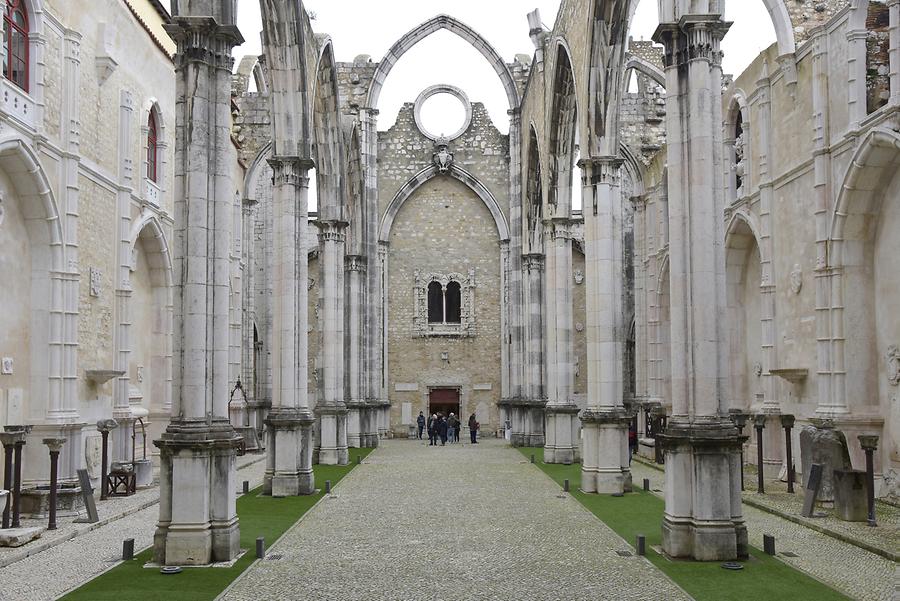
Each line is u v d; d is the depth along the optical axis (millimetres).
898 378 16344
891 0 15586
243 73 35500
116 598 9250
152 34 22359
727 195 24234
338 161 25531
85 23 18312
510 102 35906
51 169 16609
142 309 23391
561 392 25250
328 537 12969
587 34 18547
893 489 16281
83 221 18172
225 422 11656
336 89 25172
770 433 20781
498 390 38406
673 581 9930
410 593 9523
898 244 16484
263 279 35969
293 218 18641
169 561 10945
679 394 11539
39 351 16672
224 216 11906
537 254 32031
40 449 16391
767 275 21109
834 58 17812
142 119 22094
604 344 18297
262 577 10281
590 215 18703
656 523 14094
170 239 24188
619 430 18109
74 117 17375
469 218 39031
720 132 11828
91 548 12219
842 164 17406
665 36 11984
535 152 31703
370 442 32312
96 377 18266
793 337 19859
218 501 11336
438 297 38875
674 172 11820
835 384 17375
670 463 11367
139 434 22438
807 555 11422
